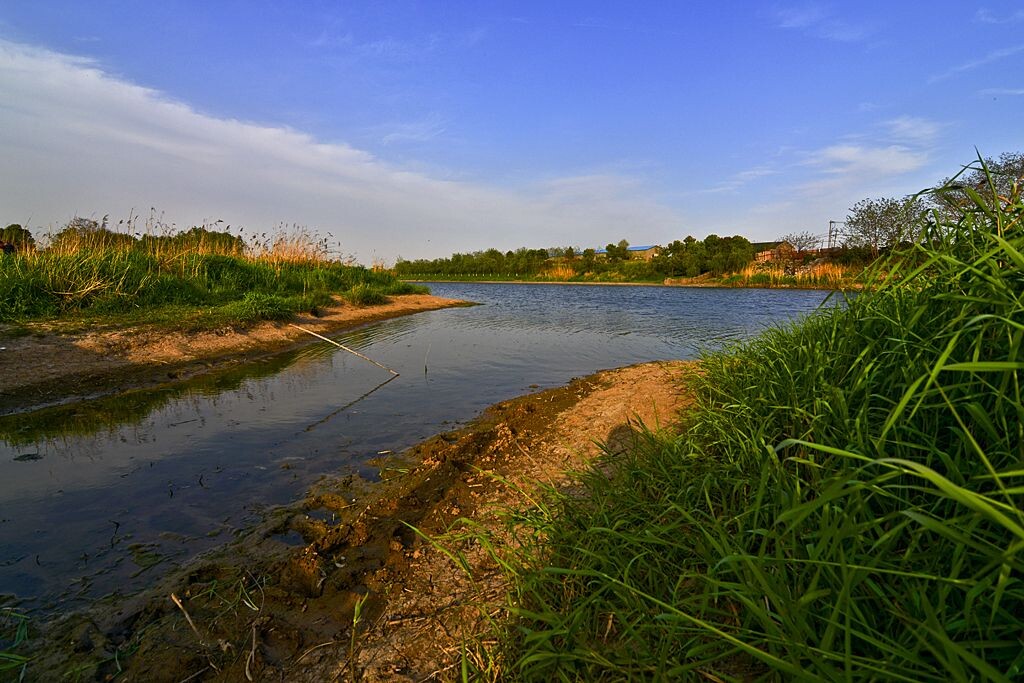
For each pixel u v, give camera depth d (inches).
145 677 74.7
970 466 60.5
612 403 199.3
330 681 73.2
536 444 165.2
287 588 95.1
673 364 275.6
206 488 137.1
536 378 272.4
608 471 129.6
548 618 69.7
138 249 463.2
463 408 215.0
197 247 558.6
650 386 214.5
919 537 56.2
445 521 117.7
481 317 589.9
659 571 75.0
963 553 50.1
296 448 166.9
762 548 58.9
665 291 1181.1
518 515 101.4
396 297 735.1
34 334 264.5
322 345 367.2
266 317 395.5
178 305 388.8
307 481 142.0
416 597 91.3
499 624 76.5
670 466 108.2
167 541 111.2
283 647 80.7
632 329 471.2
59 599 91.9
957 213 92.9
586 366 304.5
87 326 290.4
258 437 177.0
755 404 117.3
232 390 239.8
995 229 80.0
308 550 105.4
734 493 88.5
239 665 76.9
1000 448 59.3
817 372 102.6
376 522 118.1
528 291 1240.8
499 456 157.0
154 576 98.6
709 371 174.1
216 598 92.2
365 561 103.2
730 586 59.4
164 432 180.7
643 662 61.1
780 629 52.7
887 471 66.2
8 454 159.8
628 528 89.4
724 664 61.1
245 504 128.4
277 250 707.4
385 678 72.6
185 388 241.4
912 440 70.6
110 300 343.3
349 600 91.9
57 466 150.9
